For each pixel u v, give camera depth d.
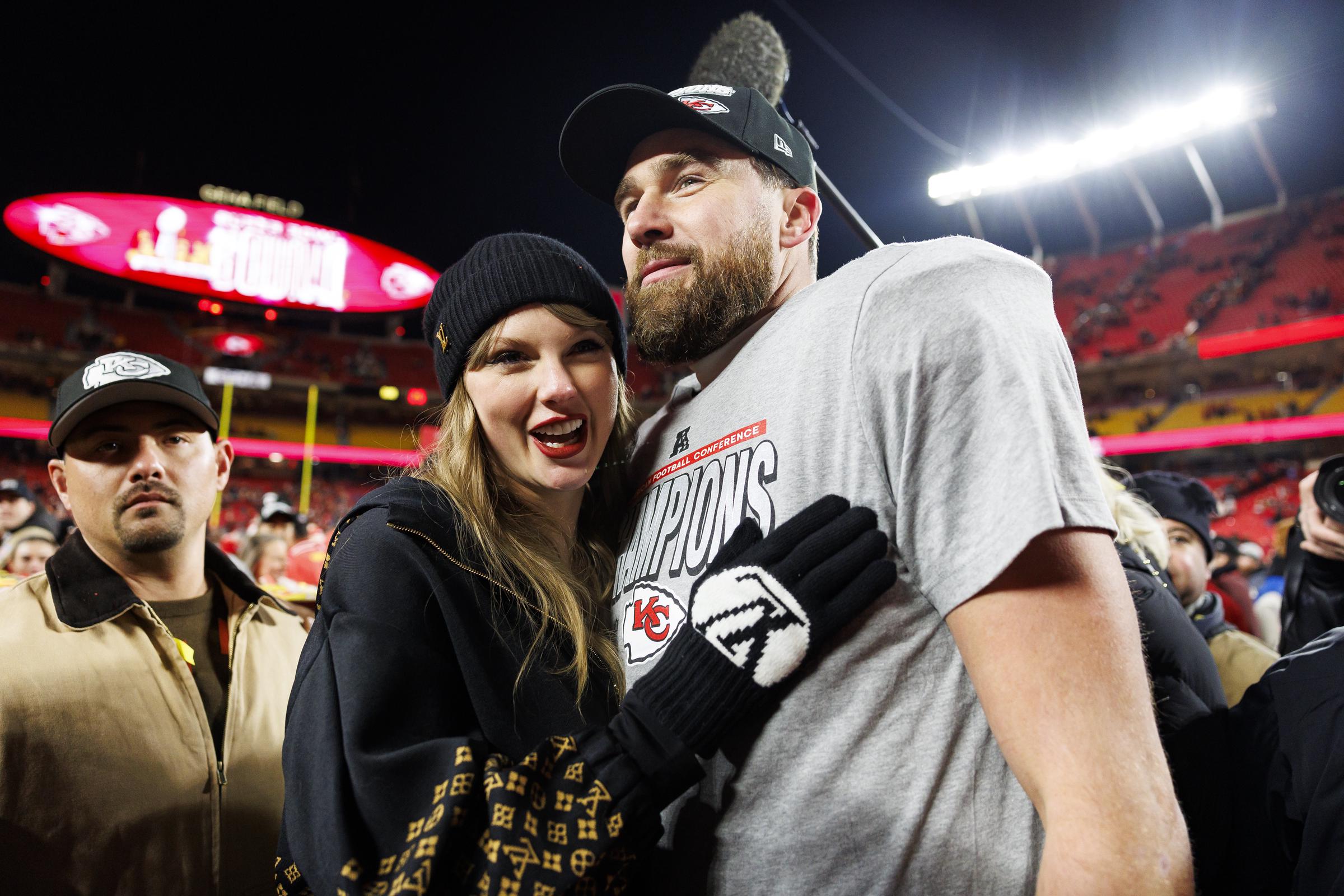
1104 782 0.78
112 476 1.99
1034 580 0.85
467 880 0.90
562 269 1.33
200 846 1.88
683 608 1.16
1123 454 28.89
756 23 2.05
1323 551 1.62
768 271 1.32
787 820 0.99
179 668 1.97
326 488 34.16
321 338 40.16
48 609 1.92
